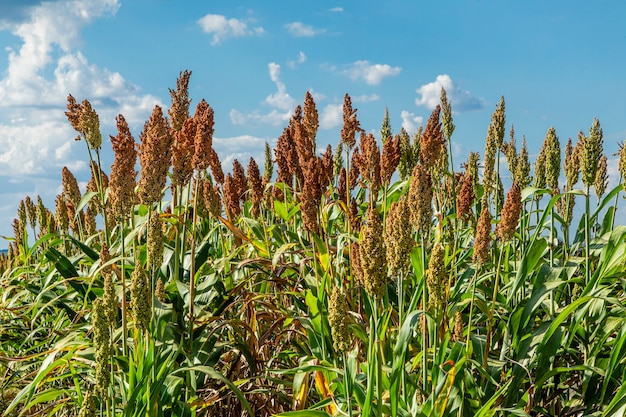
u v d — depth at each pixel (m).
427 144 5.43
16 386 6.25
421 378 4.09
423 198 3.85
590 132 4.95
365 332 4.39
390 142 5.34
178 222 5.09
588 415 4.16
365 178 5.58
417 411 3.63
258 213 6.76
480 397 4.17
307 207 5.01
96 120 5.43
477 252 4.06
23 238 9.73
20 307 6.46
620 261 4.57
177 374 4.53
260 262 5.27
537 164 6.20
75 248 8.24
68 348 4.80
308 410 3.65
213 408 5.07
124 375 4.00
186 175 4.88
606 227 5.85
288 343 5.48
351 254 4.84
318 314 4.47
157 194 4.27
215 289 5.34
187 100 5.36
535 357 4.28
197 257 5.29
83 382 5.12
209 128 4.61
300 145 5.95
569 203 6.03
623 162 5.52
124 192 4.46
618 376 4.47
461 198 5.07
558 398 5.09
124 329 4.34
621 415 3.78
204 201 5.84
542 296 4.35
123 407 3.71
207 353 4.73
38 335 6.88
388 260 3.63
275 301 5.82
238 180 6.61
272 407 5.14
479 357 4.29
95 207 8.08
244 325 4.83
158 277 4.93
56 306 6.14
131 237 5.08
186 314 4.82
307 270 5.52
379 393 3.32
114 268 5.14
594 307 4.87
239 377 5.24
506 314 5.07
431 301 3.68
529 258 4.39
